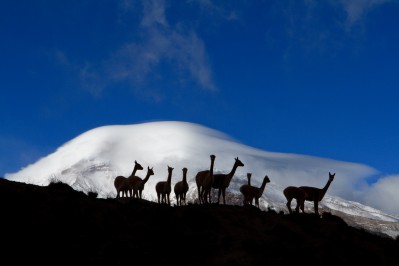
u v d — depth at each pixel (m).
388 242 31.45
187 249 23.75
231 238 25.44
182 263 22.55
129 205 27.98
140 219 26.16
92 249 22.16
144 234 24.39
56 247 21.52
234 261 23.06
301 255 24.53
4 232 21.62
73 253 21.38
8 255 20.14
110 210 25.95
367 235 31.97
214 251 24.08
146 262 21.95
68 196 27.06
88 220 24.44
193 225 26.78
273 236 27.05
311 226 30.28
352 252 26.98
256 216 29.97
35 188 27.62
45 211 24.31
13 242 21.08
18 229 22.08
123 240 23.30
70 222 23.86
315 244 27.14
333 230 30.31
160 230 25.16
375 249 29.03
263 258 23.72
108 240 23.12
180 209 29.11
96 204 26.56
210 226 26.77
